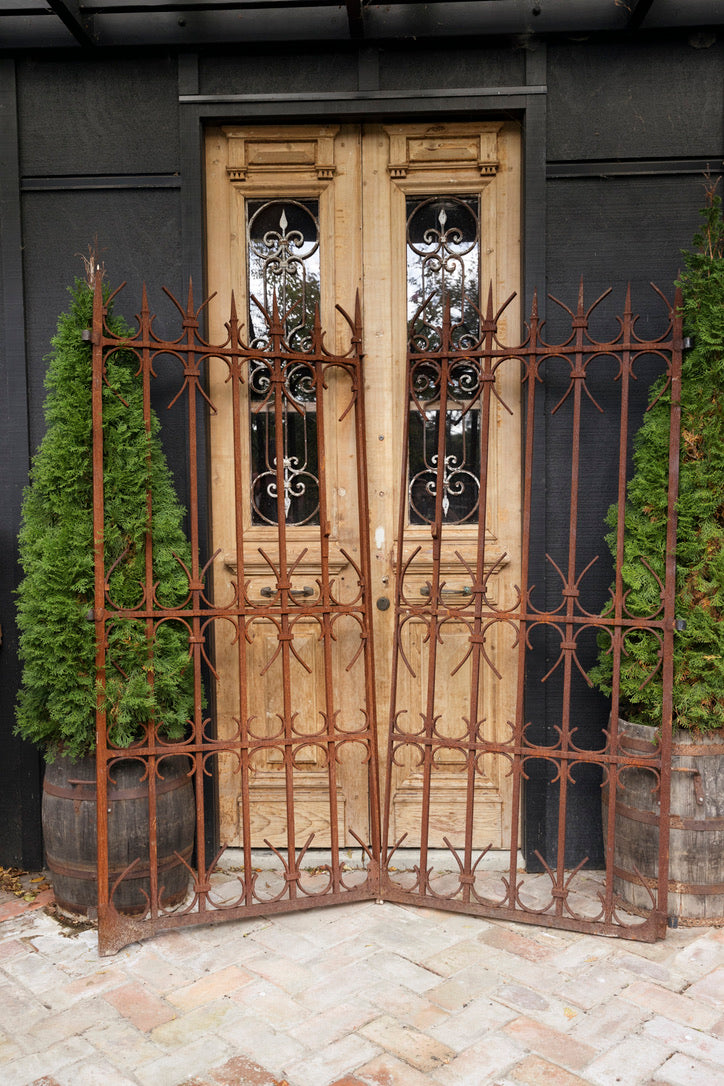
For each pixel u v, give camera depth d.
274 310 2.89
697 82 3.08
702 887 2.79
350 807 3.36
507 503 3.26
